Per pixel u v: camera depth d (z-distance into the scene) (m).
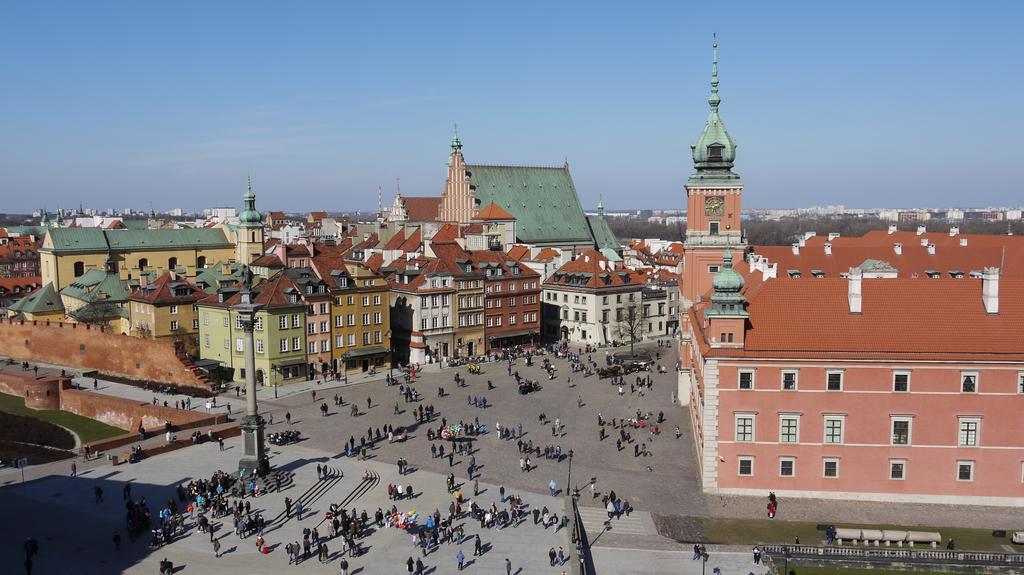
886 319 84.81
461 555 69.81
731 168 126.56
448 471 95.44
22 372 143.38
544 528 79.06
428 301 157.50
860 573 70.44
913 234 170.75
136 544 74.31
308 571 69.19
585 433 110.62
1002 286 86.19
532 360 163.00
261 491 87.38
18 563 69.44
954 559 70.19
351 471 95.06
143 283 163.62
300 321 141.00
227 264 164.88
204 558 71.50
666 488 89.12
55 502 84.62
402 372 150.75
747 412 84.81
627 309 184.75
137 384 136.12
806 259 151.50
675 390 136.50
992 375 81.38
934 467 83.00
